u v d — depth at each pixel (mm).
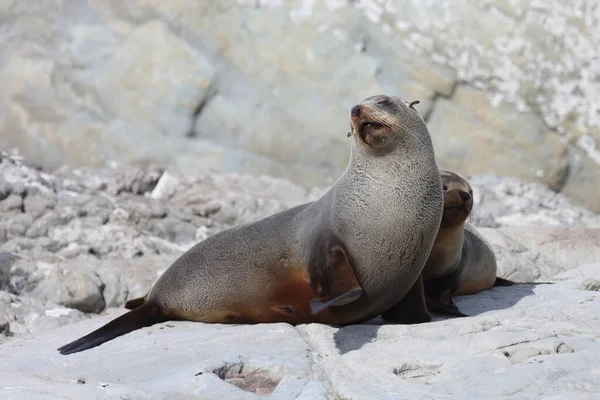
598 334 23812
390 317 27578
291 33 58094
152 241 41812
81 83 59406
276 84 57938
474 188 54750
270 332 25266
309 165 57562
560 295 30578
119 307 36125
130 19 59594
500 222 52344
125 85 58688
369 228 25125
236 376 21984
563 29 57844
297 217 27344
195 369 21438
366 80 57188
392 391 20047
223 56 58438
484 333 23703
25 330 31594
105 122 58719
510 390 19828
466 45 57750
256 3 58750
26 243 39000
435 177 25719
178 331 27125
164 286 28656
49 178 45625
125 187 49719
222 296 27703
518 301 30453
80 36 60094
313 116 57344
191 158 57312
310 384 20422
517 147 57156
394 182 25188
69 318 32594
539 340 23109
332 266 25047
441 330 24719
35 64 60062
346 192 25703
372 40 57906
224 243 28281
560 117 57281
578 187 57250
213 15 58625
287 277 26766
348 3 58156
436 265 29812
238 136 57875
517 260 39344
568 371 20672
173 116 57969
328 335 24781
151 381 21234
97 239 40469
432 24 57938
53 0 61250
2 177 43312
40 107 59594
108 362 23672
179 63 58219
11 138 59750
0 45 61250
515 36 57688
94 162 58031
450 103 57531
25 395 19203
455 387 20297
